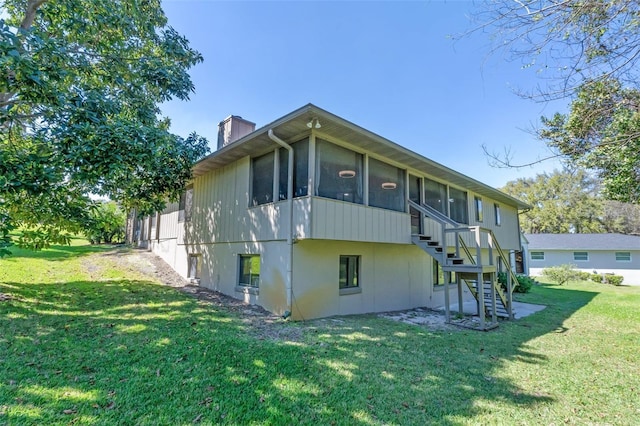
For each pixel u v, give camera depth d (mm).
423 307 9977
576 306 10383
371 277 8484
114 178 6957
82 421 2740
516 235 16266
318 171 6660
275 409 3109
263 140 7082
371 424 2936
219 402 3182
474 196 12742
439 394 3570
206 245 9633
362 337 5566
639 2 3131
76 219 6457
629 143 4074
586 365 4656
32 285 7418
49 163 5676
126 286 8359
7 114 6215
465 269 7215
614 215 31656
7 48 4867
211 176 9719
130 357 4090
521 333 6535
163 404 3094
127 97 8305
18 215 5867
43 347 4188
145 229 14750
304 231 6312
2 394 3041
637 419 3168
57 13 6898
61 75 5926
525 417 3154
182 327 5387
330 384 3682
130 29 7953
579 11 3311
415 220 9602
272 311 6980
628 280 22734
